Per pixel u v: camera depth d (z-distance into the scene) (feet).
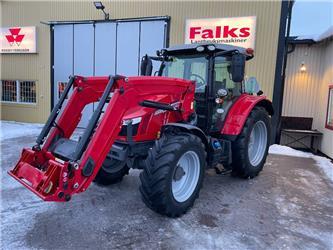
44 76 30.32
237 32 22.49
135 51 26.21
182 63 12.53
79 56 28.43
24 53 30.71
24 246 7.63
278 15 21.59
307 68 25.88
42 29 29.66
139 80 8.87
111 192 11.52
